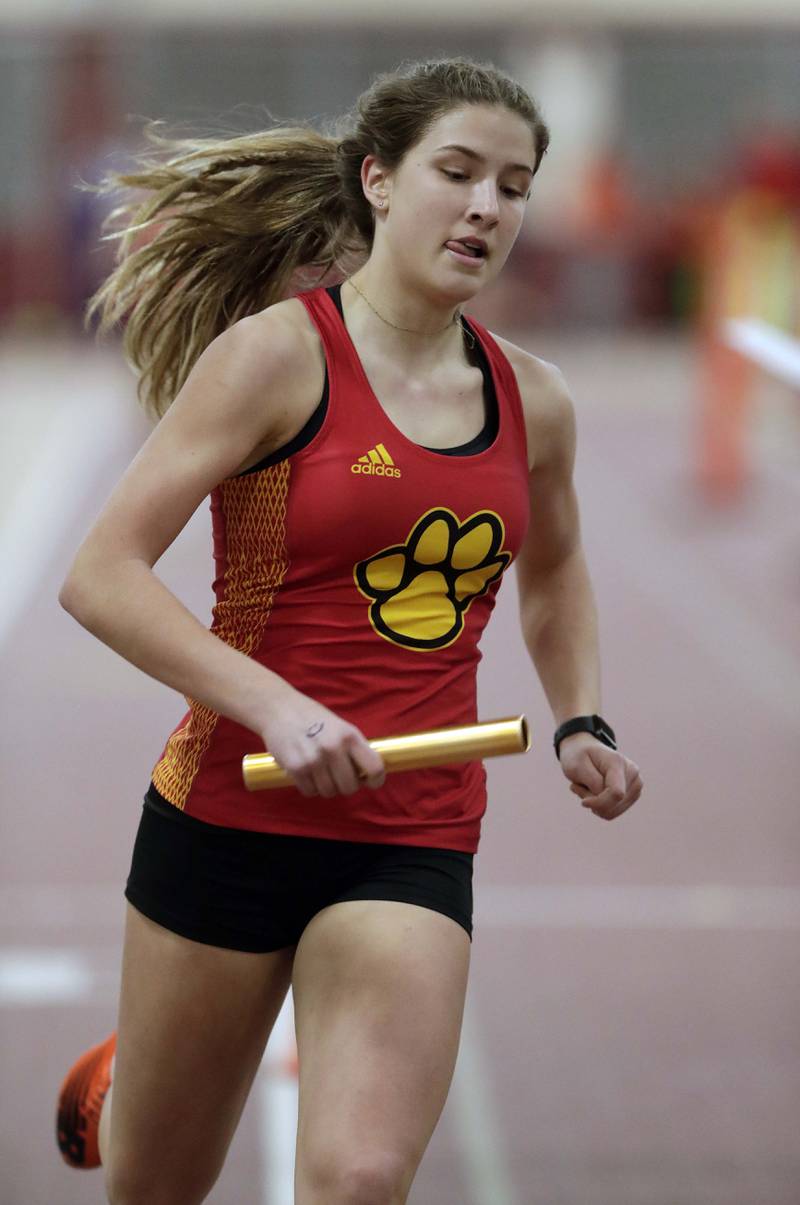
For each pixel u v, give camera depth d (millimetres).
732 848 20391
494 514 8656
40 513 44094
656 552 41312
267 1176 12453
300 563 8516
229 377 8305
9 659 30156
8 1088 13953
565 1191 12234
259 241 9953
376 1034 8070
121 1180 9359
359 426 8438
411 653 8625
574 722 9594
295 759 7504
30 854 19812
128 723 25906
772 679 29688
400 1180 7793
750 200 39250
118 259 10562
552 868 19594
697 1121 13453
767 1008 15781
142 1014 8961
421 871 8594
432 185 8391
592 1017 15531
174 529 8305
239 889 8711
